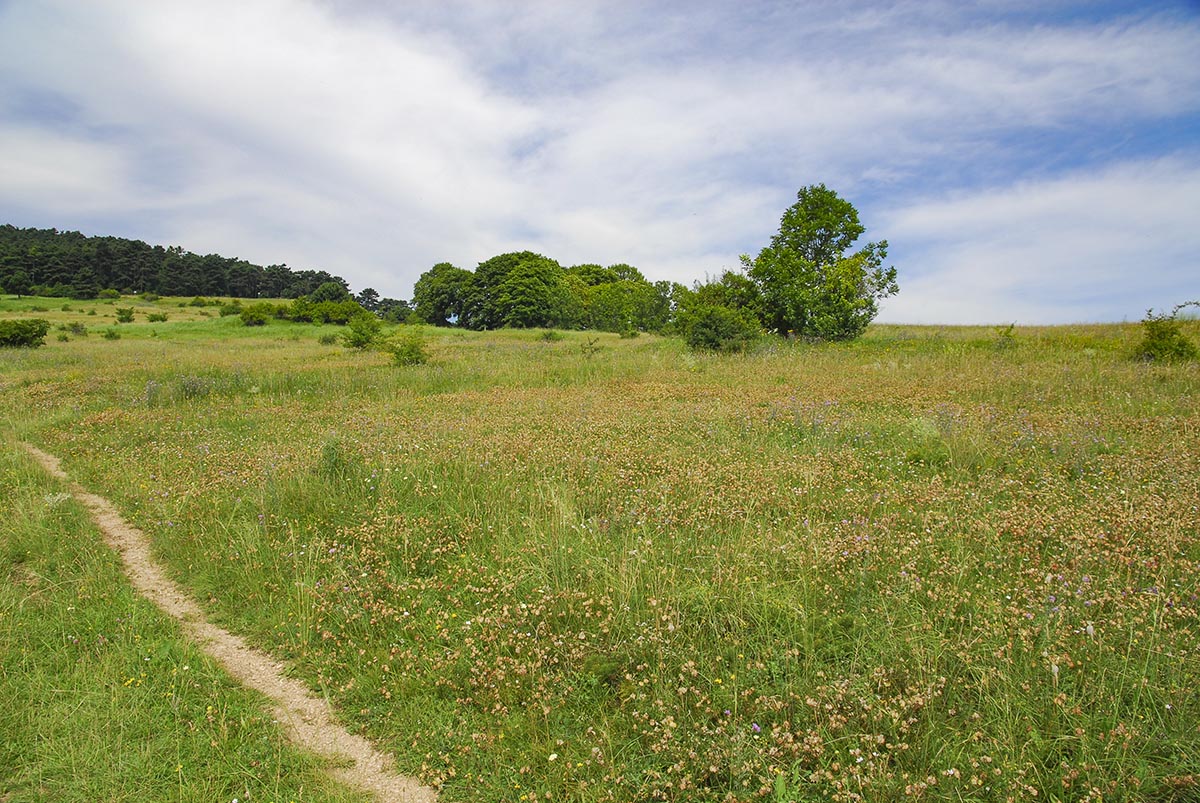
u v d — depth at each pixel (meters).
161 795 3.22
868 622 4.04
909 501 6.02
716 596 4.39
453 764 3.38
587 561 5.02
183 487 7.59
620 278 91.69
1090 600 3.98
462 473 7.44
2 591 5.18
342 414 12.65
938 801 2.85
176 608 5.11
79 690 3.97
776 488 6.43
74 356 27.06
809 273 26.09
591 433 9.27
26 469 8.66
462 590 4.95
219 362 24.38
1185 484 5.76
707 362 18.98
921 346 19.86
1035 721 3.20
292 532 5.83
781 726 3.31
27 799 3.19
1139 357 14.54
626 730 3.45
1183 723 3.03
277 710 3.89
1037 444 7.64
